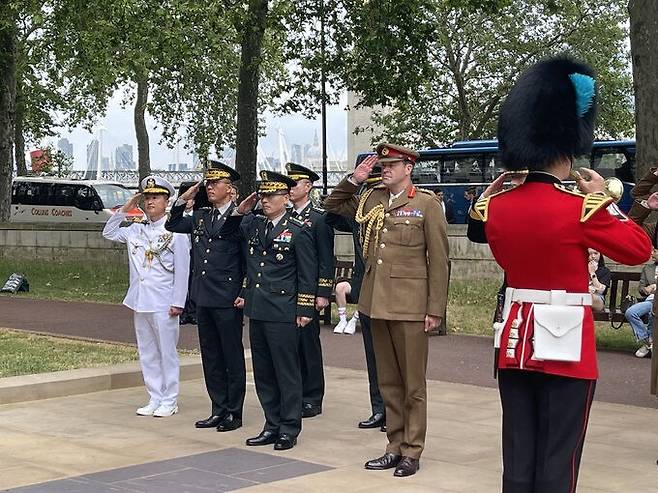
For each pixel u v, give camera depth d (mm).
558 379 5047
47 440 8039
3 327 15008
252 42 23109
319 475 7066
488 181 28906
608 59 33031
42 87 37094
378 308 7172
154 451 7730
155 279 9000
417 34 23344
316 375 9133
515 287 5199
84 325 15406
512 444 5199
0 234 25047
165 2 21719
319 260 7945
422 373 7176
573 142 5129
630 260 5055
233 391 8555
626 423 8875
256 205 8727
